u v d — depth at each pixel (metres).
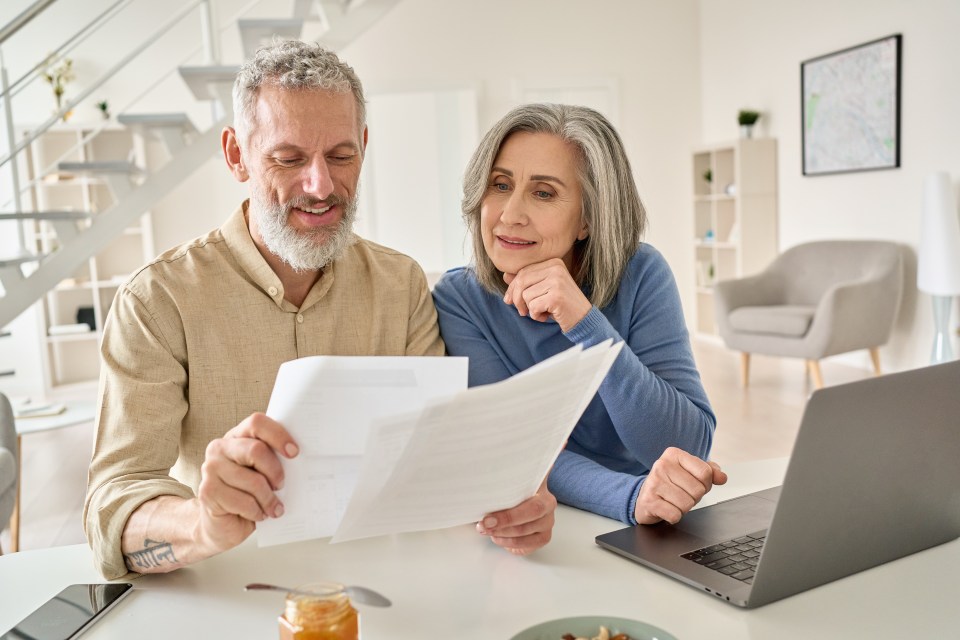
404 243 7.18
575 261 1.55
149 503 1.05
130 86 6.55
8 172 6.14
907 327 5.30
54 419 3.63
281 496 0.90
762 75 6.66
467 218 1.50
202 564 1.06
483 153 1.43
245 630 0.88
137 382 1.28
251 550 1.10
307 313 1.46
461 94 7.11
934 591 0.91
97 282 6.46
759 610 0.88
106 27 6.48
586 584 0.96
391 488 0.84
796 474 0.84
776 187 6.59
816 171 6.04
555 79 7.36
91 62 6.49
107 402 1.27
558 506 1.25
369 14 5.04
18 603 0.97
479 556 1.05
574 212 1.43
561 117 1.42
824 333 4.84
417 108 7.10
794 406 4.73
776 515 0.85
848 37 5.66
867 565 0.96
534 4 7.29
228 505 0.87
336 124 1.30
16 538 2.95
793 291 5.67
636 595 0.93
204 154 4.71
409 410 0.85
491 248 1.45
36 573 1.07
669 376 1.49
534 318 1.39
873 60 5.39
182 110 6.64
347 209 1.37
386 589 0.96
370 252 1.56
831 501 0.88
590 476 1.24
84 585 1.00
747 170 6.53
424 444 0.81
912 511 0.97
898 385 0.88
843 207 5.83
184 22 6.59
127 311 1.33
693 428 1.40
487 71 7.26
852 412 0.85
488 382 1.50
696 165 7.36
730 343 5.44
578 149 1.42
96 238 4.59
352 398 0.89
